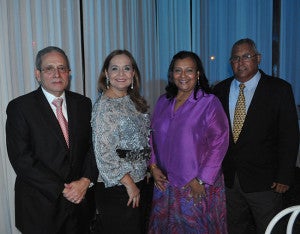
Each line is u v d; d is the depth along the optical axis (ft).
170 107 6.43
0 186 7.80
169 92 6.60
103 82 6.09
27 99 5.51
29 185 5.49
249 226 8.74
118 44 10.52
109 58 5.93
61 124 5.68
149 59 11.51
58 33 8.86
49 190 5.32
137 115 5.92
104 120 5.55
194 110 6.10
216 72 13.16
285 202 10.34
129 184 5.68
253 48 6.47
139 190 5.92
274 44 13.97
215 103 6.16
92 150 5.98
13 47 7.99
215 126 6.06
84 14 9.59
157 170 6.50
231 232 7.23
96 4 9.87
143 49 11.35
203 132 6.07
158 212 6.52
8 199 8.02
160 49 12.00
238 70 6.50
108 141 5.53
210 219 6.22
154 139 6.53
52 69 5.45
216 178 6.15
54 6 8.77
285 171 6.34
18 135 5.32
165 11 11.94
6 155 7.85
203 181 5.97
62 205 5.64
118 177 5.57
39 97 5.58
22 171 5.29
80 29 9.50
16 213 5.73
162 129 6.37
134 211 5.91
